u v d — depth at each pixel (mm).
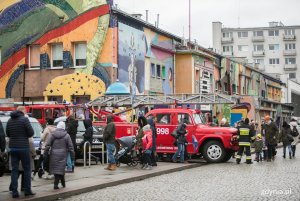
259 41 122875
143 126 19797
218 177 17266
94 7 34719
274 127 25641
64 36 35375
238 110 39250
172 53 44750
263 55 122562
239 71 62781
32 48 36688
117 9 34406
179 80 45625
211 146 23750
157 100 29531
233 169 20453
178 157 23406
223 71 56250
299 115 101625
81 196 13023
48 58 35812
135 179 16688
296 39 121812
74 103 30688
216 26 111062
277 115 60969
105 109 30750
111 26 34469
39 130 19656
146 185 15281
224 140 23500
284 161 25562
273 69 122625
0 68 37031
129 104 29578
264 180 16156
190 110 24047
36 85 36062
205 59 49625
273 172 19000
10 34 36938
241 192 13203
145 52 38812
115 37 34406
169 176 18000
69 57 35188
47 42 35781
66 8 35406
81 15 35000
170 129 23703
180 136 22812
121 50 35062
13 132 12031
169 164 21969
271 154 25766
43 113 28281
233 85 60719
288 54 121688
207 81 50000
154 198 12266
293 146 28828
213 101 29109
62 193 12836
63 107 28328
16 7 36844
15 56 36750
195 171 19828
